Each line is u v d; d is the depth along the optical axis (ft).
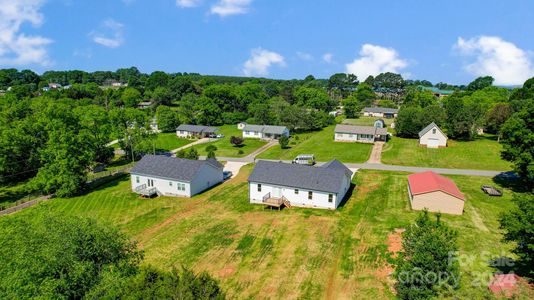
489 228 109.50
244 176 184.85
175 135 337.11
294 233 111.55
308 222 119.85
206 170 164.66
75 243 68.18
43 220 74.90
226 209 137.08
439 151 220.23
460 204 120.37
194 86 561.02
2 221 85.25
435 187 123.75
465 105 261.85
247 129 303.07
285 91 508.53
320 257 96.32
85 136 177.58
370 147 241.35
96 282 66.03
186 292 50.57
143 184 165.58
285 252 99.76
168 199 153.58
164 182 159.22
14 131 184.34
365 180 166.20
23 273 60.95
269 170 144.05
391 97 578.25
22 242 69.62
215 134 326.03
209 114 384.47
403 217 120.57
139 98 505.25
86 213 139.03
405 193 145.28
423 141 236.02
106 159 229.86
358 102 445.78
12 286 58.85
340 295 79.51
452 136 251.60
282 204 137.69
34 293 59.16
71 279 64.13
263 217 126.41
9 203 160.97
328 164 155.33
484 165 187.83
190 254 101.19
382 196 142.72
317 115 330.54
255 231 114.42
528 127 137.08
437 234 68.64
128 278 63.67
